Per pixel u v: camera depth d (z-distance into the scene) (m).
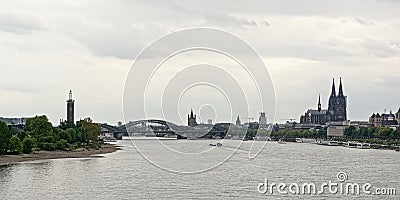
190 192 122.19
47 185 134.12
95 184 135.00
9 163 198.50
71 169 174.50
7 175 157.25
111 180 142.50
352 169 183.50
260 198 116.31
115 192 121.88
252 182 140.12
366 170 180.75
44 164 195.12
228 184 135.25
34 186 132.38
